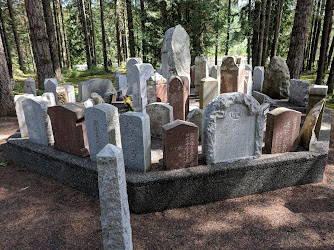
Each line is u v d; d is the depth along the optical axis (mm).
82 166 4652
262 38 17109
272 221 3900
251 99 4461
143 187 4043
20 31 33312
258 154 4773
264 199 4520
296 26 10289
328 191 4680
